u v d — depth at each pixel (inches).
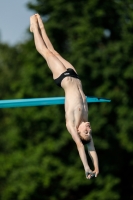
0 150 4416.8
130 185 3587.6
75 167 3385.8
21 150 3535.9
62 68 1504.7
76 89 1473.9
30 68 3558.1
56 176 3356.3
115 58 3457.2
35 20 1584.6
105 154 3462.1
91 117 3380.9
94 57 3449.8
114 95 3437.5
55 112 3449.8
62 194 3408.0
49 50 1550.2
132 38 3491.6
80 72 3430.1
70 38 3518.7
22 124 3560.5
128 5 3558.1
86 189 3449.8
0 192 3718.0
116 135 3425.2
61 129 3452.3
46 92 3548.2
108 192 3346.5
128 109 3454.7
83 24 3479.3
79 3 3538.4
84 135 1409.9
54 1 3535.9
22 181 3353.8
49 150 3380.9
